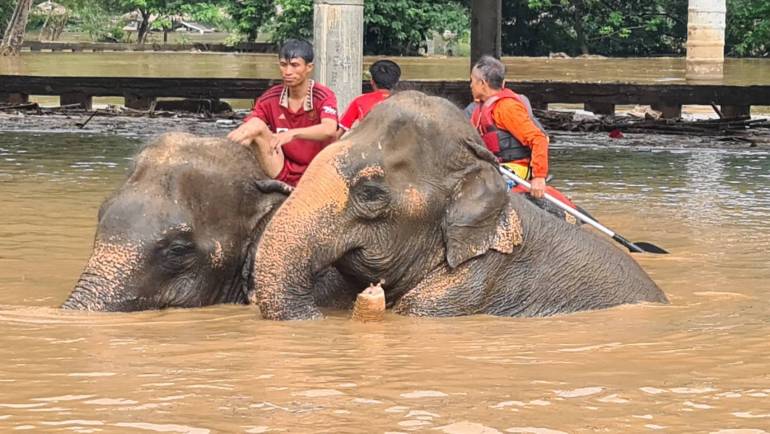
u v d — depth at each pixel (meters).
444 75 40.56
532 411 5.71
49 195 13.67
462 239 7.68
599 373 6.40
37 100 31.09
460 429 5.43
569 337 7.25
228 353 6.74
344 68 18.50
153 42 65.06
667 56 59.34
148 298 7.77
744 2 57.31
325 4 18.44
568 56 58.03
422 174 7.61
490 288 7.87
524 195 9.23
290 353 6.75
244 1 60.09
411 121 7.61
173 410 5.69
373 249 7.55
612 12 57.97
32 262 9.73
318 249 7.42
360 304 7.55
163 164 7.90
